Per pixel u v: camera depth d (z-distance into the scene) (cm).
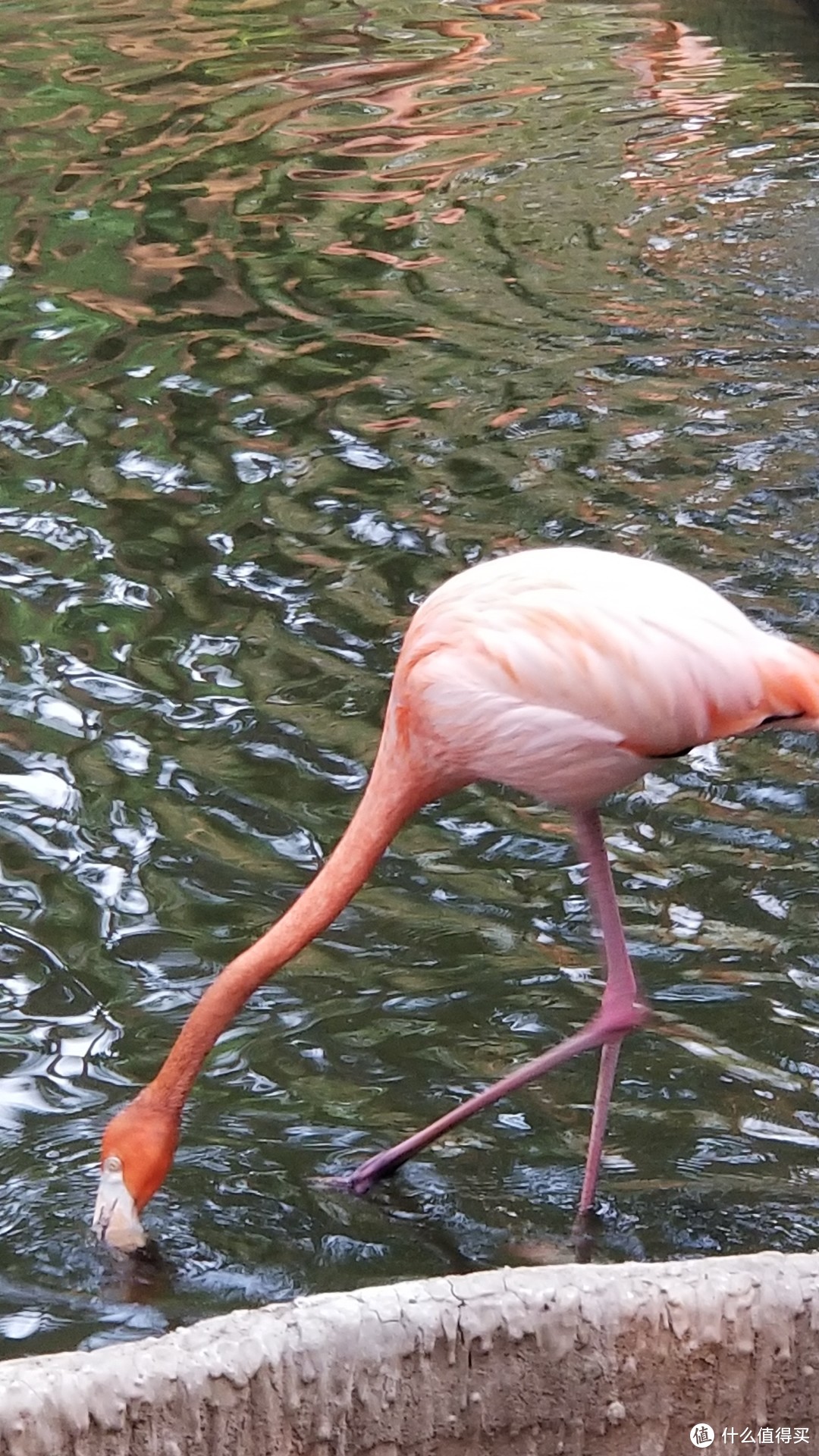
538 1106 333
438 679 296
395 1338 213
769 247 786
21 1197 308
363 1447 214
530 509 557
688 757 441
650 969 366
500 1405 218
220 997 296
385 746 309
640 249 790
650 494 565
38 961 367
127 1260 294
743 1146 321
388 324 714
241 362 679
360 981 364
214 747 439
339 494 571
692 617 288
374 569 523
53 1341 278
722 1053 343
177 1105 296
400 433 615
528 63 1128
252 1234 302
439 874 399
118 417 632
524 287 751
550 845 409
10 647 484
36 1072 337
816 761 438
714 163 910
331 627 493
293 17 1252
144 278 770
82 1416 202
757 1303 220
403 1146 312
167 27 1225
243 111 1027
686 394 641
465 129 986
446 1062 342
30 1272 293
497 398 641
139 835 406
